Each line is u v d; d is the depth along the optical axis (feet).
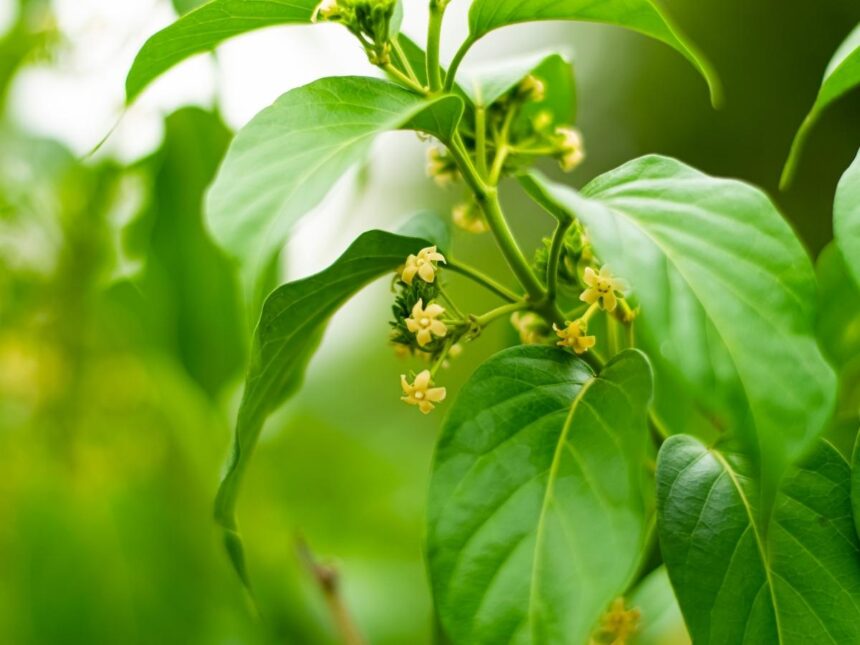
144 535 2.64
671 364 1.46
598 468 1.54
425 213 1.85
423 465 3.51
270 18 1.72
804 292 1.50
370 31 1.71
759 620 1.59
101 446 2.69
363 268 1.71
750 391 1.45
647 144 4.84
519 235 4.41
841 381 2.11
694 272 1.51
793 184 4.63
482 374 1.62
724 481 1.64
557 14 1.69
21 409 2.65
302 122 1.57
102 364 2.68
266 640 2.65
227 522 1.72
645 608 2.07
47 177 2.66
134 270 2.69
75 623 2.59
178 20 1.69
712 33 4.76
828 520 1.63
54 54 2.66
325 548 2.94
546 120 1.94
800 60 4.66
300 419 3.13
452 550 1.53
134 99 1.78
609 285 1.65
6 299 2.63
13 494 2.60
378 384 4.02
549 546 1.52
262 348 1.68
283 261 2.52
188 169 2.63
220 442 2.74
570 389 1.61
